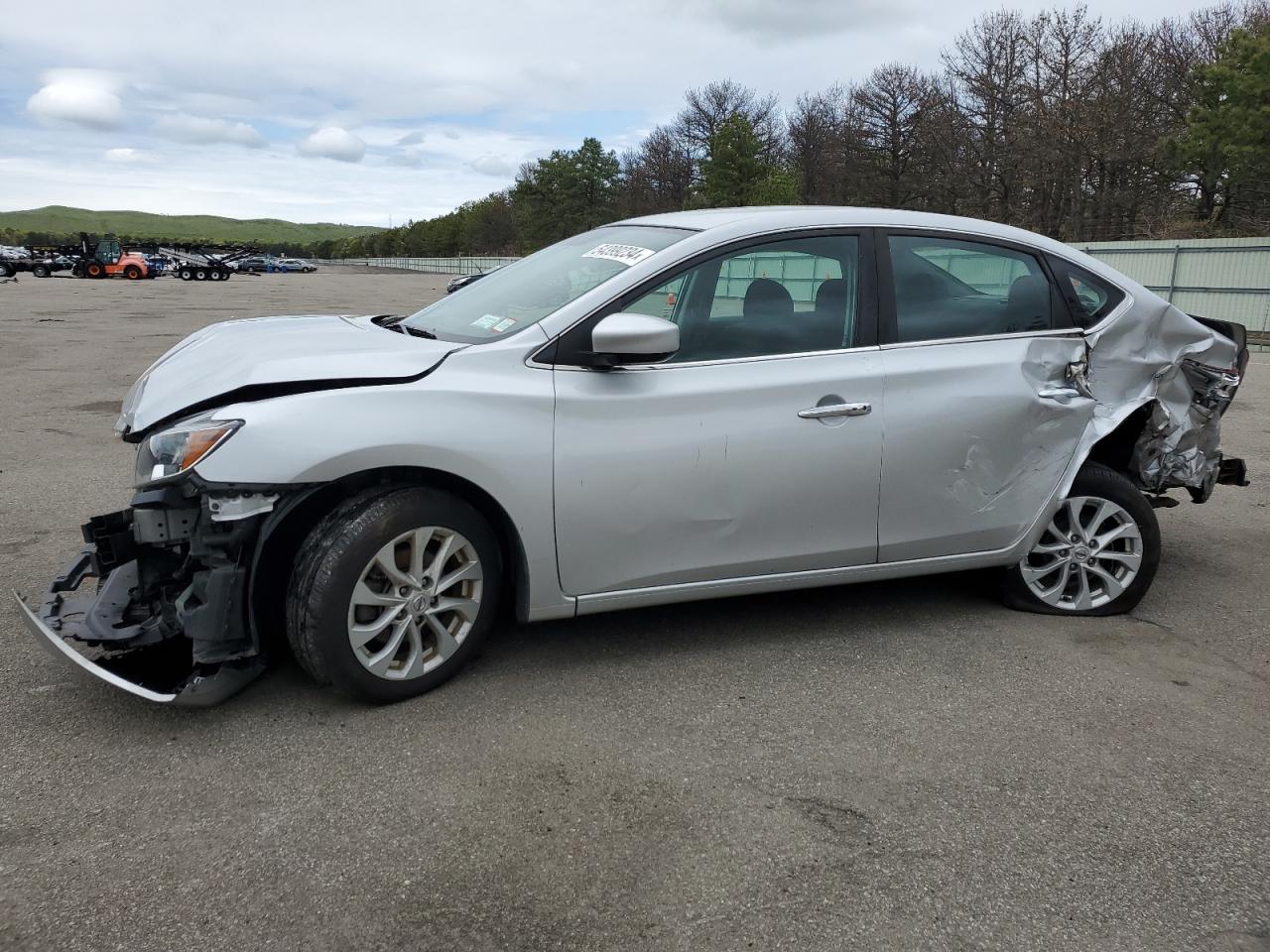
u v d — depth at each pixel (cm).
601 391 325
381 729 304
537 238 8219
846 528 362
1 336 1593
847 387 353
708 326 344
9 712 309
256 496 288
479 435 307
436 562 316
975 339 378
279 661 348
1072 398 392
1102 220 3894
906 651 375
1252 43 3022
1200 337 423
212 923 218
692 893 233
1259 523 574
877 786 281
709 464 337
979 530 384
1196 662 372
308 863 240
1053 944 220
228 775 276
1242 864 250
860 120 5350
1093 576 417
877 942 219
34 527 509
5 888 227
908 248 376
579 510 324
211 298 3008
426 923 220
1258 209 3303
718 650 372
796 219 364
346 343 341
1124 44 3844
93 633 304
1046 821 266
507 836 253
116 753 287
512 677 342
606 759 291
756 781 282
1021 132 3966
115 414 870
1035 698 338
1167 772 293
